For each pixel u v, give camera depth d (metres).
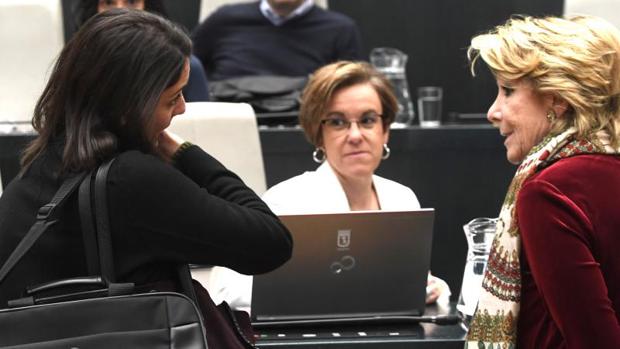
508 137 5.11
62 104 4.49
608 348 4.50
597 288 4.54
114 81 4.41
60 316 4.16
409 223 6.02
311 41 11.63
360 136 7.02
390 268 6.09
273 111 10.23
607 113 4.84
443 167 9.75
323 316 6.13
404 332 6.05
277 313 6.07
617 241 4.66
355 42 11.77
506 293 4.93
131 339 4.17
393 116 7.20
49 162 4.48
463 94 13.51
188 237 4.35
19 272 4.31
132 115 4.43
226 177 4.78
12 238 4.38
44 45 9.66
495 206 9.80
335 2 13.72
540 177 4.70
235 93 10.28
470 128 9.71
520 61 4.88
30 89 9.66
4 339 4.12
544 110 4.95
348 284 6.07
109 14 4.55
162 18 4.61
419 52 13.63
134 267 4.34
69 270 4.34
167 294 4.25
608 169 4.74
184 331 4.21
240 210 4.52
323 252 5.96
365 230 5.96
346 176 7.14
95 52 4.43
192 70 9.32
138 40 4.45
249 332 5.02
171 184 4.35
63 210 4.34
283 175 9.43
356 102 7.02
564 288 4.54
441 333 6.02
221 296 6.61
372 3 13.66
